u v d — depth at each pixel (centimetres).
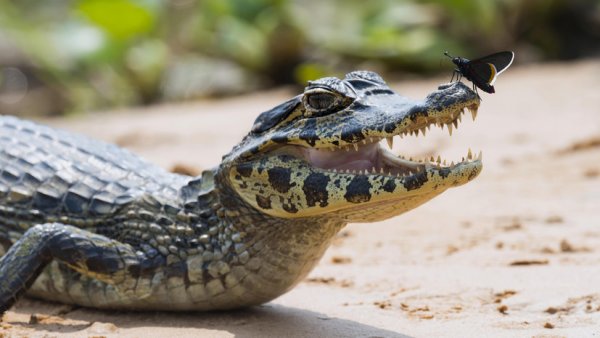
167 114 5166
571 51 6369
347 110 1523
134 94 6350
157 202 1694
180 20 6588
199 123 4450
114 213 1723
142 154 3666
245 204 1597
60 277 1723
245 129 4188
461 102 1434
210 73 6219
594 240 2150
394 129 1466
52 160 1873
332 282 1906
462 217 2498
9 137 1948
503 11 6312
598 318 1555
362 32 6312
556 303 1644
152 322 1628
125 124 4691
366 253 2164
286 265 1611
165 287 1652
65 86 6562
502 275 1870
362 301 1742
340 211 1541
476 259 2031
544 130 3706
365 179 1488
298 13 6350
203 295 1648
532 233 2261
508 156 3256
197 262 1638
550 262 1948
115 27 6216
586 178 2881
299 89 5841
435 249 2172
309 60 6144
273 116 1586
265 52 6184
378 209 1527
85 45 6450
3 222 1820
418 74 6009
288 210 1551
